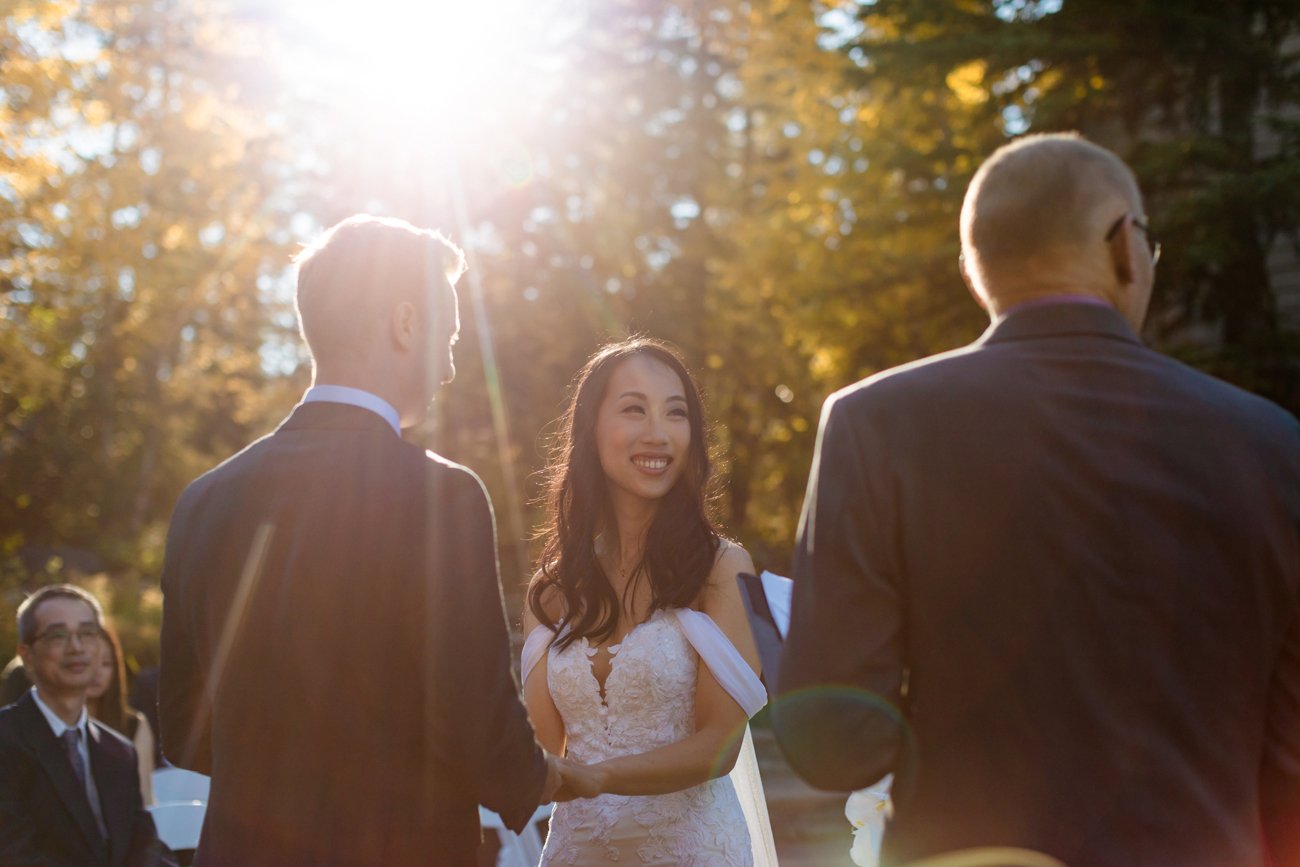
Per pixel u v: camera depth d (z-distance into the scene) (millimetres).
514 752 2508
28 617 4227
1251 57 14281
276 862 2436
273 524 2553
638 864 3363
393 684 2480
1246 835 1922
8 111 16281
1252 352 14258
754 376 27125
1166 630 1947
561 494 3713
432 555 2500
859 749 2020
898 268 16375
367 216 2766
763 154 26750
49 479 24141
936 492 2055
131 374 24672
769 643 2561
